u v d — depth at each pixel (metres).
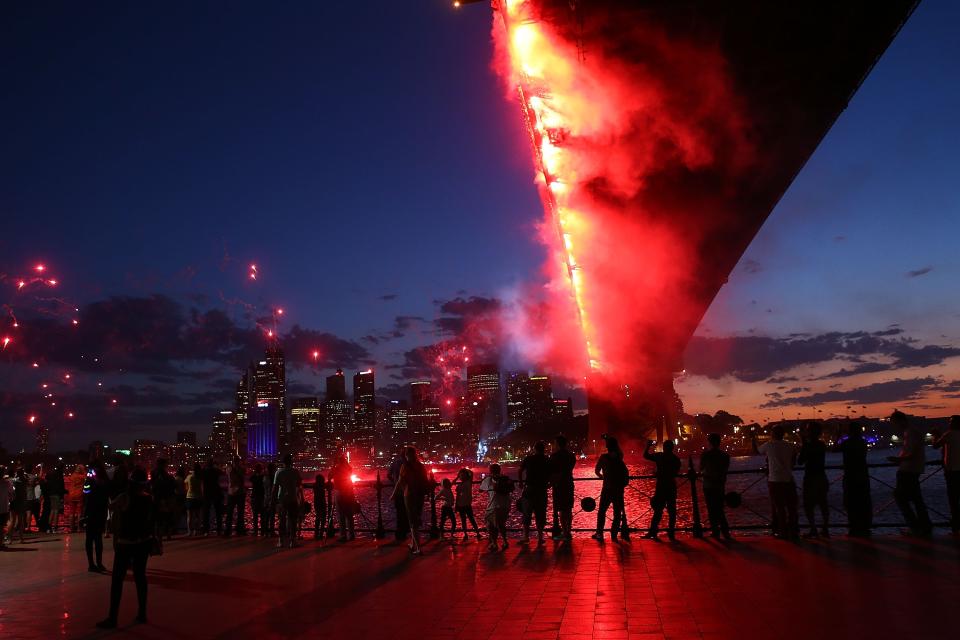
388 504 52.53
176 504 18.91
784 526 13.38
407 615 8.88
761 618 7.97
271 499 18.25
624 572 10.96
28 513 22.05
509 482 14.27
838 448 13.84
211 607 9.81
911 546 12.02
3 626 9.05
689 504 40.94
